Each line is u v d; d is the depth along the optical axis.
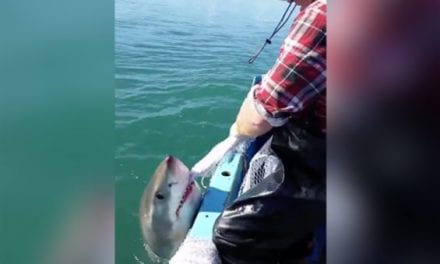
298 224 1.77
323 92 1.59
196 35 9.18
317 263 1.79
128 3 11.72
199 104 5.29
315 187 1.75
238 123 1.93
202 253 1.91
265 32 10.37
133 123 4.63
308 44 1.53
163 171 2.57
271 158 2.00
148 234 2.62
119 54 7.12
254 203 1.82
